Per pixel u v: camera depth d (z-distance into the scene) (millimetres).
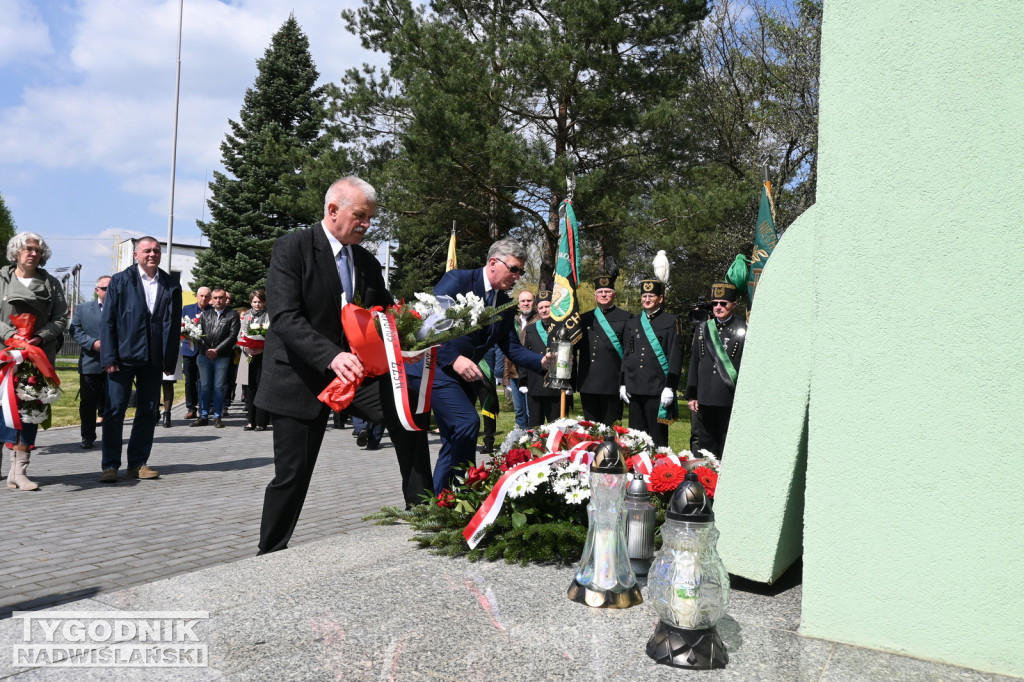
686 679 2135
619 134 17781
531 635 2434
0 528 4906
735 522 2967
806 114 20469
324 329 3730
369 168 19203
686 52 18391
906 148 2484
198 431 10922
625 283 21922
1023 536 2301
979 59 2383
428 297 3840
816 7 20250
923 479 2430
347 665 2174
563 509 3639
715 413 6664
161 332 6785
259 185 33656
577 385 8242
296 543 4660
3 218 42500
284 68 35219
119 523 5156
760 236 8188
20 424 6020
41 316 6285
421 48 17078
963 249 2395
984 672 2314
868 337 2523
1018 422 2314
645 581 3201
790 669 2254
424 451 4359
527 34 16438
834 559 2541
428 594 2844
